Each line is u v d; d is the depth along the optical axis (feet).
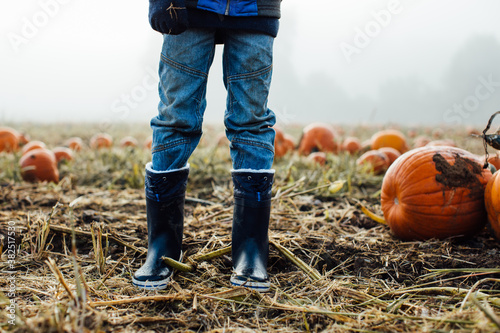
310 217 9.20
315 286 5.98
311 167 15.30
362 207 8.73
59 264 6.65
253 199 5.95
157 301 5.40
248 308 5.37
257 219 5.99
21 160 14.23
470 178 7.35
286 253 6.66
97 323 4.51
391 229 8.10
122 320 4.85
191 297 5.49
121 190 13.10
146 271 5.81
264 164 5.97
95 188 13.17
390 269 6.54
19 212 8.97
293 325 5.01
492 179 7.12
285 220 8.93
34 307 5.03
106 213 9.13
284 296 5.70
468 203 7.31
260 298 5.55
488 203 7.11
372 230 8.52
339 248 7.20
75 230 7.48
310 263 6.71
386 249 7.29
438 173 7.39
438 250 6.99
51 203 10.41
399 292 5.79
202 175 14.03
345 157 15.15
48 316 4.35
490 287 5.89
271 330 4.87
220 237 7.52
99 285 5.80
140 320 4.90
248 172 5.88
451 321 4.64
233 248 6.13
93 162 16.92
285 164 16.33
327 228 8.44
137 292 5.68
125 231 7.86
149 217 6.16
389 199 8.03
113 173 15.34
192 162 14.70
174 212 6.15
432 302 5.52
